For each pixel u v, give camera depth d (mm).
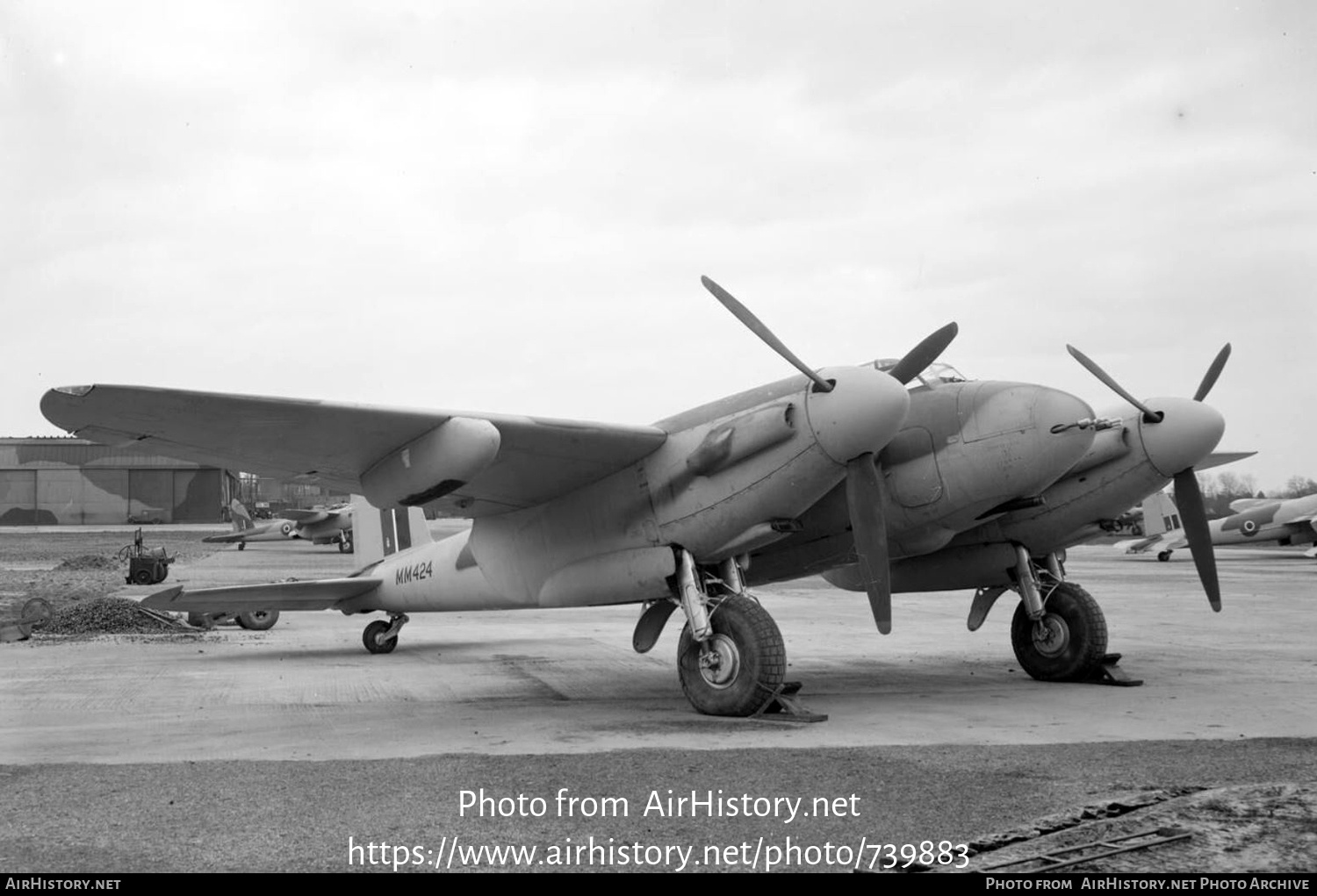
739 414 8961
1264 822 5312
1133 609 20922
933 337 9539
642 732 8242
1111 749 7281
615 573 9656
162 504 80500
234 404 7859
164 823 5535
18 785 6387
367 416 8227
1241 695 10078
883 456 9945
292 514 54344
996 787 6148
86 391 7547
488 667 13000
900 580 12148
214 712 9461
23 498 78688
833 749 7422
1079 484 10914
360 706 9781
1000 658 13750
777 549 10523
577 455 9242
